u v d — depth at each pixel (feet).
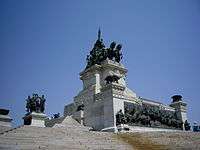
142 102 201.46
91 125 186.91
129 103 179.83
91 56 234.17
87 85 222.07
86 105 202.39
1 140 86.07
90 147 94.27
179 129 208.33
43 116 200.44
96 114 185.37
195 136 122.21
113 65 220.43
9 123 162.61
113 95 172.04
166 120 201.77
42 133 103.09
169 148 103.50
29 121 199.00
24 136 94.12
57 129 114.21
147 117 181.88
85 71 227.61
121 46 234.17
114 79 180.24
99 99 187.83
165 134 125.39
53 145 88.89
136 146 106.11
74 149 87.81
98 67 220.23
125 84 224.33
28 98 209.97
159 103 219.41
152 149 102.37
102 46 238.07
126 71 229.25
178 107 223.92
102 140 108.88
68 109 230.68
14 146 80.94
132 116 172.65
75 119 208.44
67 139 100.37
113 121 163.43
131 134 126.00
